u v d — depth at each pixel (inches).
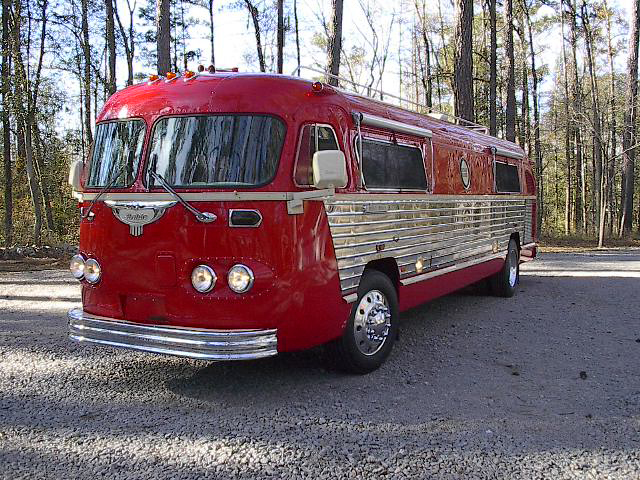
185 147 189.5
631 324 304.3
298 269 185.5
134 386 207.2
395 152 248.4
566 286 437.7
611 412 182.9
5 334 284.5
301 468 145.5
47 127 964.0
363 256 218.7
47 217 992.2
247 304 178.7
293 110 190.4
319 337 197.2
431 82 1429.6
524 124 1376.7
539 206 1409.9
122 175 197.6
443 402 191.5
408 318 323.9
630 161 1079.6
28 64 821.2
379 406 187.6
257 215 179.2
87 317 199.9
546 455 152.8
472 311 343.3
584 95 1279.5
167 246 185.5
